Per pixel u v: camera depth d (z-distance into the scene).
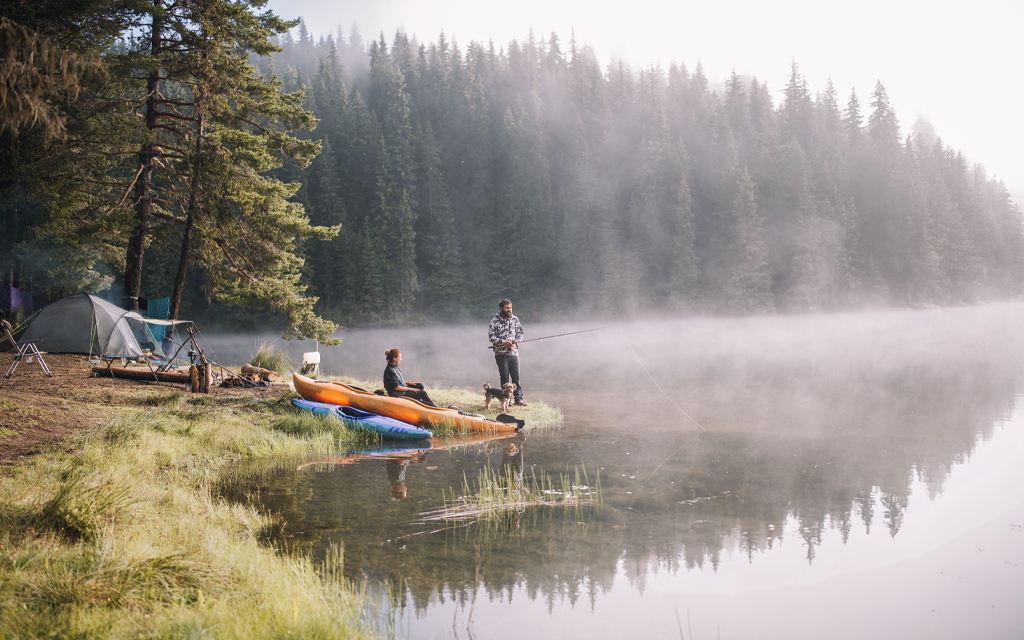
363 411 8.58
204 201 14.57
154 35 14.53
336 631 2.63
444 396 10.77
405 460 6.60
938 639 2.78
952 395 11.48
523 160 67.12
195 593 2.82
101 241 17.14
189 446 6.66
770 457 6.59
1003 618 2.99
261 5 15.00
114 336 12.47
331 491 5.32
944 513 4.63
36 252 19.75
